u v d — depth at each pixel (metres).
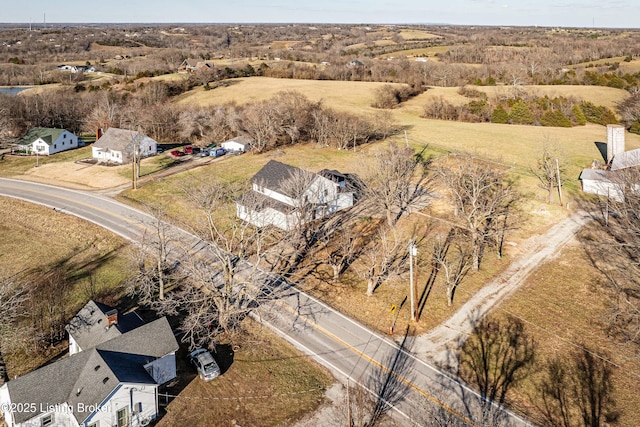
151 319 40.91
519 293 43.75
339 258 50.50
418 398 31.62
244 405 31.20
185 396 31.95
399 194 62.06
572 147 87.69
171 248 52.06
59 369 29.48
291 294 44.16
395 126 103.31
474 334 38.19
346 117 93.62
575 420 29.78
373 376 33.81
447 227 56.69
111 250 53.06
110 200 66.25
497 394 32.03
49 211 62.50
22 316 41.41
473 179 51.78
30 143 89.62
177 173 76.38
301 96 101.94
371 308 42.06
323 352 36.41
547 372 33.94
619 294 42.88
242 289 38.84
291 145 92.81
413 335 38.34
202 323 37.91
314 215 58.69
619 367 34.19
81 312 37.03
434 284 45.50
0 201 66.06
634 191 53.09
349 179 66.94
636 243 47.53
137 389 28.77
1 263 51.41
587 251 51.00
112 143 84.62
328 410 30.75
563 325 39.12
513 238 54.69
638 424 29.30
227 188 68.88
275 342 37.56
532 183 69.56
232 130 94.88
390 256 45.97
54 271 49.41
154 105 108.75
